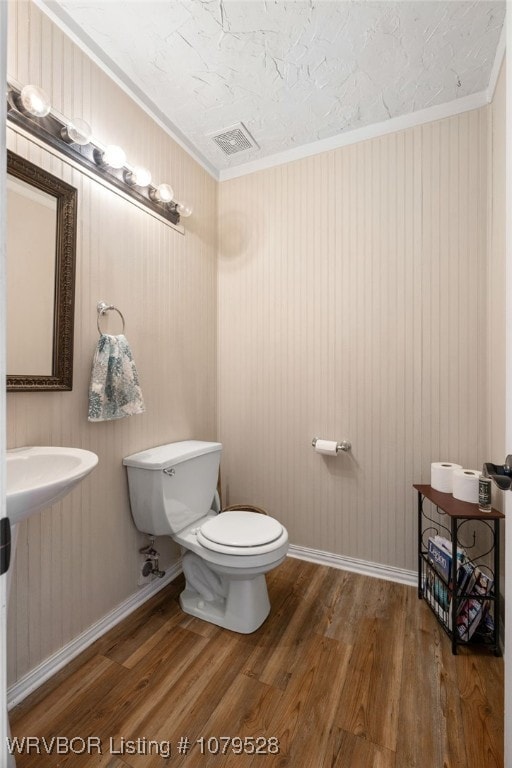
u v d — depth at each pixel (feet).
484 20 4.13
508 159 2.62
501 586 4.75
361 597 5.37
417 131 5.69
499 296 4.69
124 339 4.68
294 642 4.42
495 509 4.55
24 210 3.67
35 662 3.78
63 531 4.12
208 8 4.03
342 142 6.23
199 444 5.88
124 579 4.97
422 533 5.67
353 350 6.18
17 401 3.65
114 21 4.19
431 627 4.69
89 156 4.40
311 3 3.97
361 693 3.68
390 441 5.91
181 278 6.23
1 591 1.33
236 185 7.20
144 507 4.88
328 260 6.37
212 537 4.55
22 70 3.63
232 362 7.27
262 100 5.44
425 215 5.66
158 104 5.55
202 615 4.88
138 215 5.23
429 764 3.01
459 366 5.47
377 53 4.60
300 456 6.61
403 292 5.81
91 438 4.48
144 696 3.65
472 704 3.56
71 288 4.10
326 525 6.38
